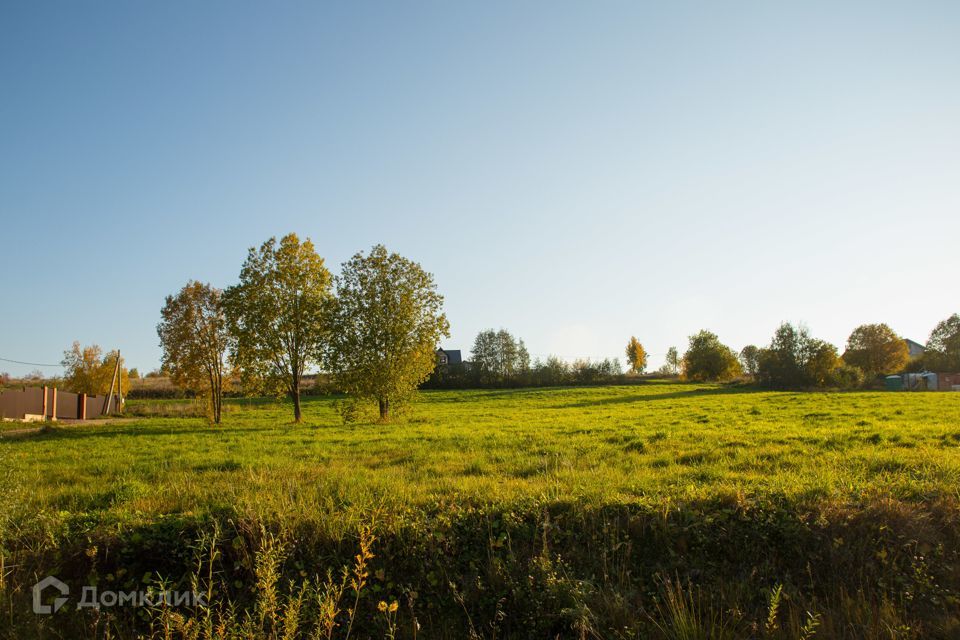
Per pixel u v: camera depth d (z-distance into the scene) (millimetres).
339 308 34188
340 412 33000
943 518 8383
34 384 76812
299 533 8438
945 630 6562
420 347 34031
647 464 13617
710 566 7863
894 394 49719
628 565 7938
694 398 51031
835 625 6750
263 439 23703
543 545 8188
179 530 8539
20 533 8477
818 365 68750
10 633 6793
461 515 8906
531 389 81625
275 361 35812
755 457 13805
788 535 8070
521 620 7109
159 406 59688
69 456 19359
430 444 19406
